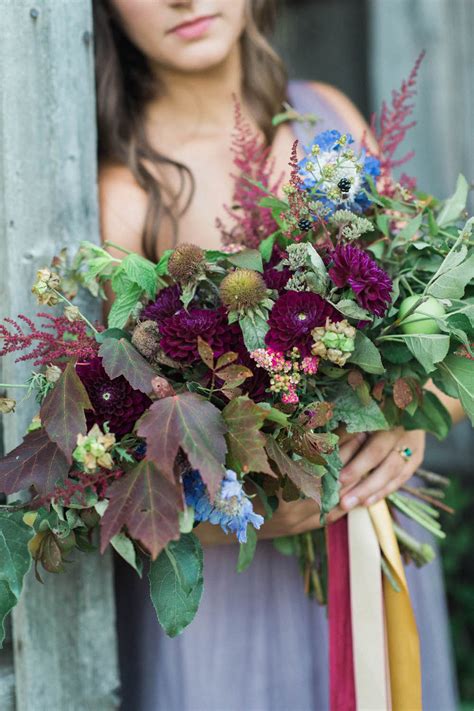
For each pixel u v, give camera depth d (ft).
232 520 2.70
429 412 3.42
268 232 3.43
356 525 3.63
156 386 2.64
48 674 3.53
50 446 2.78
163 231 3.84
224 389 2.69
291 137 4.31
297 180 3.00
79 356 2.81
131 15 3.72
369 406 3.06
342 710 3.65
